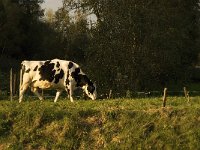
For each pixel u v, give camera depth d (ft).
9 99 109.70
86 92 97.66
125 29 146.10
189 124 71.61
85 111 76.07
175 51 150.41
